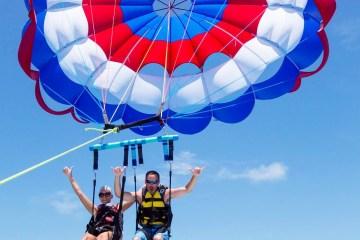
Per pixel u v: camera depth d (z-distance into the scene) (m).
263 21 9.60
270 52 9.54
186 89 10.09
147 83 10.20
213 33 10.09
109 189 8.66
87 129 8.29
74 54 9.52
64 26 9.35
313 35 9.42
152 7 10.04
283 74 9.70
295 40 9.28
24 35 8.57
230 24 9.89
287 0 9.42
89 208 8.48
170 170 7.96
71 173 8.46
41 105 9.34
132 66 10.09
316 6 9.12
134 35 10.16
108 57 9.90
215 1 9.91
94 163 8.09
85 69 9.56
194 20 10.28
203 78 10.11
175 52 10.29
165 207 7.90
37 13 8.95
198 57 10.19
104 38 9.85
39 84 9.24
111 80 9.81
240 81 9.80
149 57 10.23
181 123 10.01
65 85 9.55
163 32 10.33
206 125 10.00
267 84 9.77
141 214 7.90
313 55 9.41
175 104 10.08
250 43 9.76
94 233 8.34
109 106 9.93
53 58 9.46
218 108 9.95
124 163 8.09
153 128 9.99
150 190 7.94
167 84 10.23
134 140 8.11
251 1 9.68
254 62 9.64
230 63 9.95
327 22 9.07
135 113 10.09
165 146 8.09
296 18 9.39
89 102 9.85
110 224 8.38
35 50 9.01
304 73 9.62
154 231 7.84
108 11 9.80
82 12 9.59
